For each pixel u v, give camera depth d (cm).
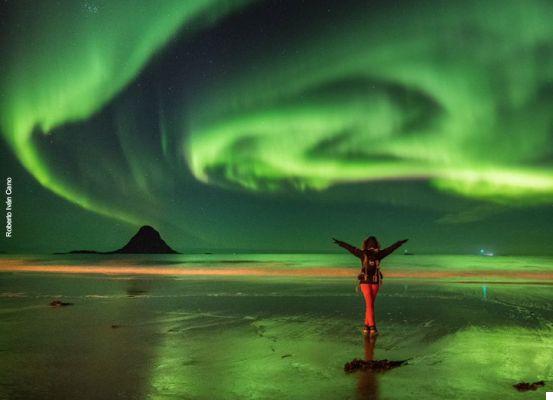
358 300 1079
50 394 398
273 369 486
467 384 431
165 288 1372
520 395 397
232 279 1709
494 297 1140
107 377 454
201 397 392
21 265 3061
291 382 438
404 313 884
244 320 805
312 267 2869
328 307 968
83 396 393
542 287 1401
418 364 508
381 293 1230
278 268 2683
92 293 1239
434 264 4003
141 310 926
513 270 2616
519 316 847
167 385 427
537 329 723
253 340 639
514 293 1232
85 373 468
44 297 1144
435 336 668
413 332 698
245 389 415
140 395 397
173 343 618
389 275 1972
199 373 470
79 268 2598
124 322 786
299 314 873
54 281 1631
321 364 508
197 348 589
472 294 1209
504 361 522
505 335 673
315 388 418
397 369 487
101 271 2239
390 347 595
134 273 2067
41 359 527
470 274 2058
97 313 885
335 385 428
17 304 1016
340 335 676
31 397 389
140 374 466
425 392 405
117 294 1213
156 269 2456
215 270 2353
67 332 695
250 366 499
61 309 938
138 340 638
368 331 685
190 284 1511
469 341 632
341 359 532
